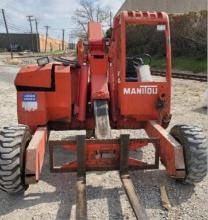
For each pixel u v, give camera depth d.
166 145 4.29
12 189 4.02
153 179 4.66
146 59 6.18
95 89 5.03
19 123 5.02
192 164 4.03
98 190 4.38
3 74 22.58
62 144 4.13
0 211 3.91
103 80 5.18
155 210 3.87
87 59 5.42
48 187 4.49
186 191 4.32
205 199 4.13
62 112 5.09
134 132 6.95
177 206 3.96
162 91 4.87
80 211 3.37
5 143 3.91
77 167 4.18
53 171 4.20
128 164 4.25
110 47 5.29
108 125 4.59
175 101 11.52
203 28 26.81
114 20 5.16
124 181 4.01
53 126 5.36
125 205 4.00
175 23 29.45
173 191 4.32
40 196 4.25
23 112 4.97
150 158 5.51
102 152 4.20
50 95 4.97
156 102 4.88
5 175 3.85
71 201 4.12
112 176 4.79
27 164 3.91
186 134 4.16
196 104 10.79
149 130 5.01
